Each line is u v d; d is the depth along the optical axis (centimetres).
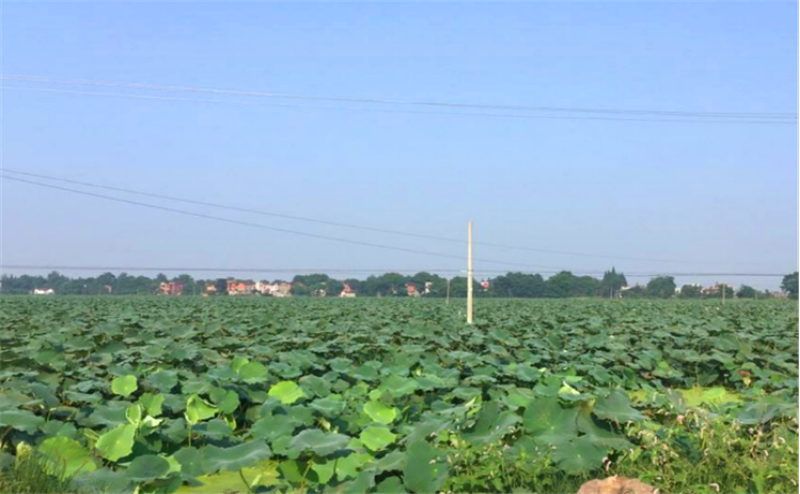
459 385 1350
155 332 2495
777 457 849
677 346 2334
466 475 834
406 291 10538
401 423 1103
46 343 1884
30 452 853
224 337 2450
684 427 948
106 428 1018
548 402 926
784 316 4138
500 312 4600
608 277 10088
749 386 1761
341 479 886
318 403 1116
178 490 902
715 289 9394
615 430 922
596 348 2184
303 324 2870
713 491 802
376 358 2002
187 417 1056
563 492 816
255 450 898
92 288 10750
